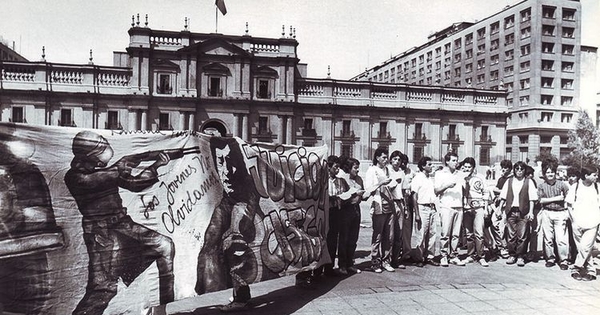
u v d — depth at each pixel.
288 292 6.03
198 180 4.93
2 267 3.42
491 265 7.97
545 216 8.02
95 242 3.95
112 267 4.02
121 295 4.04
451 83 71.56
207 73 42.06
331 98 44.97
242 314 5.02
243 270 5.16
